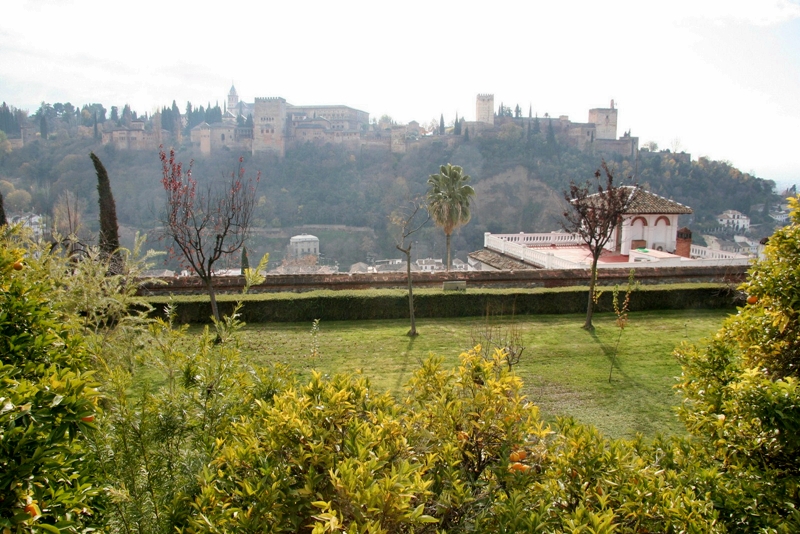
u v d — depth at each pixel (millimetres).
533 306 17875
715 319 17078
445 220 31188
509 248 29266
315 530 2525
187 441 4457
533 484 3840
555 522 3416
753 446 4238
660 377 11359
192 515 3521
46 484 3029
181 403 4492
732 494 4012
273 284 19531
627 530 3467
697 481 4234
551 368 11898
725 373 5203
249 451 3438
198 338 5875
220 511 3172
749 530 3852
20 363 3705
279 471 3277
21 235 6625
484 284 20719
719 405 4918
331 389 3973
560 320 16906
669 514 3451
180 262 17531
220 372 4824
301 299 16781
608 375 11461
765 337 5059
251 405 4832
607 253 28562
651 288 18609
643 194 28141
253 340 14195
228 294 17812
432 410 4203
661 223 27750
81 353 4180
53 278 6770
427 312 17391
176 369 5043
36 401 2754
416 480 2986
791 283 4852
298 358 12680
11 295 4012
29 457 2625
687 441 5062
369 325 16219
